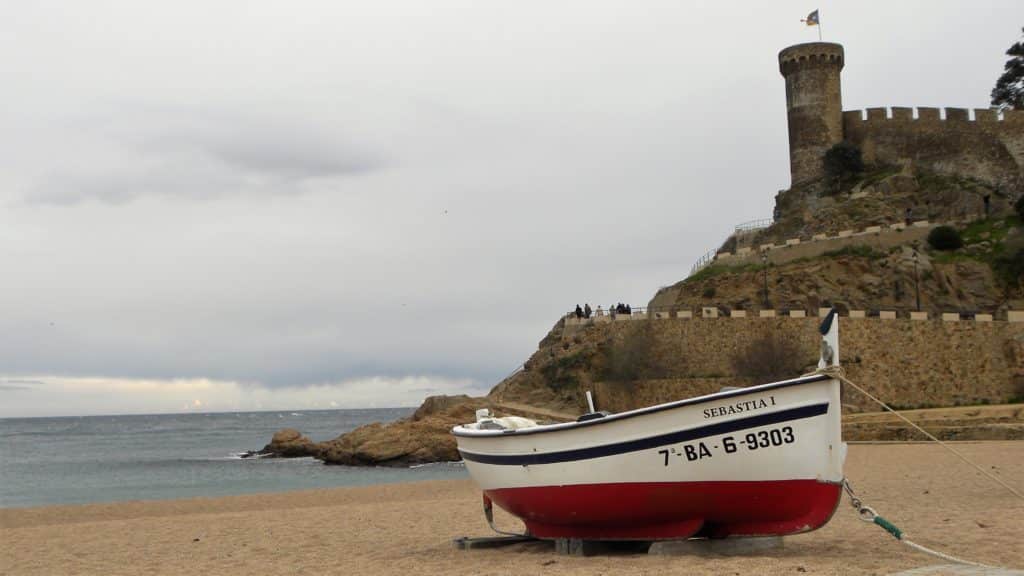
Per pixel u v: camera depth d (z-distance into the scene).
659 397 55.19
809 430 11.46
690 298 65.88
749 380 52.78
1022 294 62.00
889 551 12.24
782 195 84.69
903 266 63.12
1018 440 39.41
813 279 62.97
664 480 12.27
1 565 16.28
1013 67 88.81
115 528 22.88
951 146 79.31
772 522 12.05
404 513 23.64
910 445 39.25
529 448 13.65
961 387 52.56
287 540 18.67
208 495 39.38
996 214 71.44
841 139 84.75
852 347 52.81
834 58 85.25
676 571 10.80
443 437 57.31
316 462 62.50
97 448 93.50
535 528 14.53
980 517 15.66
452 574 12.09
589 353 61.62
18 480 50.44
